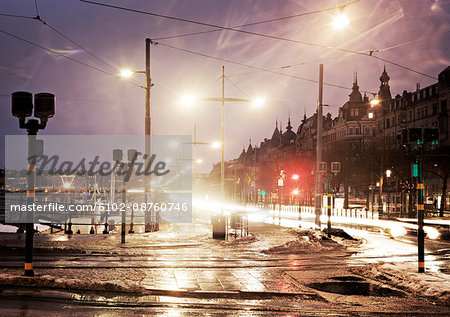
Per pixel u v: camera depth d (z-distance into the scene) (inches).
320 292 383.6
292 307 323.3
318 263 550.6
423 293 371.2
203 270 482.6
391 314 309.9
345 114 4045.3
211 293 367.2
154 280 407.8
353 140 3828.7
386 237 936.9
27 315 271.4
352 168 2524.6
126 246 696.4
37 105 350.6
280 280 434.6
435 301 353.1
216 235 840.9
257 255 621.0
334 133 4237.2
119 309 297.7
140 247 694.5
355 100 3934.5
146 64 968.9
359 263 552.4
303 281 431.5
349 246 747.4
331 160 2716.5
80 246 675.4
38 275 372.2
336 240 834.2
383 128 3548.2
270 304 332.2
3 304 293.6
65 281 345.4
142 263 522.3
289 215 2011.6
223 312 303.9
